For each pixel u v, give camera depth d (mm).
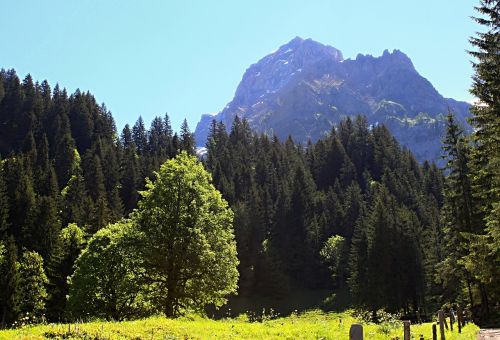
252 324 21250
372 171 143125
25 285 55312
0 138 157875
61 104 174500
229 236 36781
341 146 149125
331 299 87625
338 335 16891
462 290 45906
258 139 179000
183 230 33062
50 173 109438
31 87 179000
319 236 104938
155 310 33781
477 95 28359
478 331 24125
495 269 31031
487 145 29078
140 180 125375
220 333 16672
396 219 71625
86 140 167250
